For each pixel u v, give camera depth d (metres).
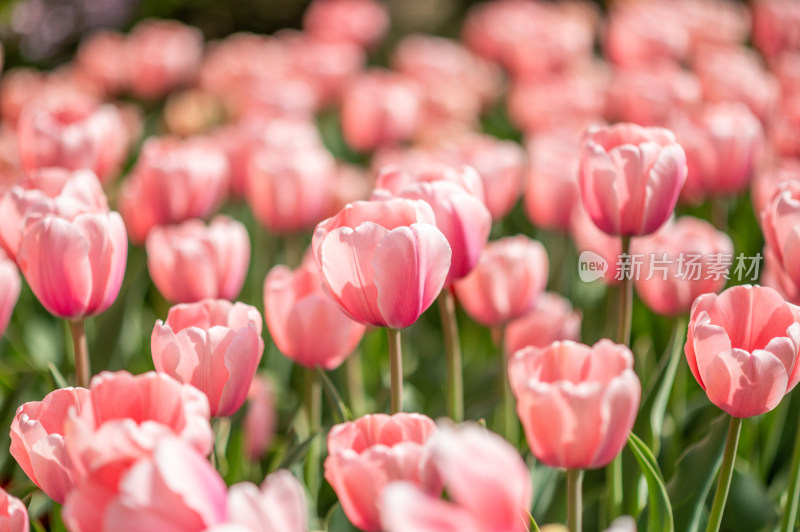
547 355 1.33
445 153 1.74
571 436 1.30
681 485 1.46
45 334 2.02
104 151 1.72
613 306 1.74
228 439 1.59
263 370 1.83
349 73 2.94
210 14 5.69
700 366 1.33
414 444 1.28
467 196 1.40
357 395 1.65
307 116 2.61
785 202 1.40
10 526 1.27
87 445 1.20
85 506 1.20
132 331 1.88
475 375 1.72
